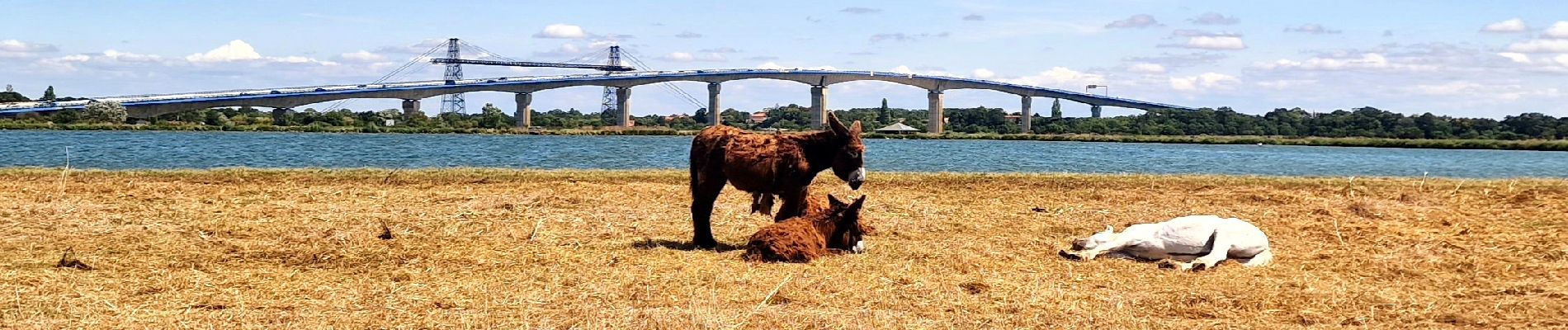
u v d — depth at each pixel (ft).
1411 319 27.22
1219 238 35.22
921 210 52.29
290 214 47.98
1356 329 26.27
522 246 38.11
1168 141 355.77
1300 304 28.66
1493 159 202.59
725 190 58.75
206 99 339.77
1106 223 47.73
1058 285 31.32
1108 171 124.16
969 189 63.46
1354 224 46.47
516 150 177.68
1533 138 327.67
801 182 38.34
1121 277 32.63
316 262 33.83
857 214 37.78
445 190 60.54
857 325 25.77
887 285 30.78
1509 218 49.93
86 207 49.11
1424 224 48.16
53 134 255.29
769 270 33.32
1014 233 43.88
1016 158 163.32
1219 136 381.81
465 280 31.07
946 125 479.41
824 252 36.47
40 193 54.70
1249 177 77.51
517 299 28.40
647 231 43.50
